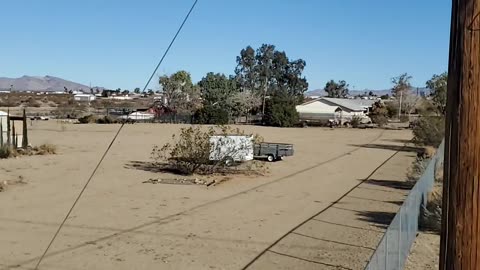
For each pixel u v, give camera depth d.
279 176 28.48
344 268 10.89
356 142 56.97
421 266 9.95
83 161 34.16
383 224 15.43
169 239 13.89
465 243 2.44
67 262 11.59
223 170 30.48
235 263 11.52
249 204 19.64
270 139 58.25
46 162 33.19
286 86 155.38
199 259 11.88
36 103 156.62
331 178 27.64
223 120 87.19
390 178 27.45
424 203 14.19
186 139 31.30
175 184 25.08
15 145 39.25
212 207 18.95
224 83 111.38
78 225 15.61
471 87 2.44
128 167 31.44
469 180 2.44
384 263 7.04
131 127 72.75
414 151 45.16
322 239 13.63
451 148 2.50
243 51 154.12
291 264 11.33
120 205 19.17
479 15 2.42
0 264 11.32
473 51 2.43
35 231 14.69
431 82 56.41
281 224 15.79
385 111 111.75
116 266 11.33
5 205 18.83
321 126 98.62
